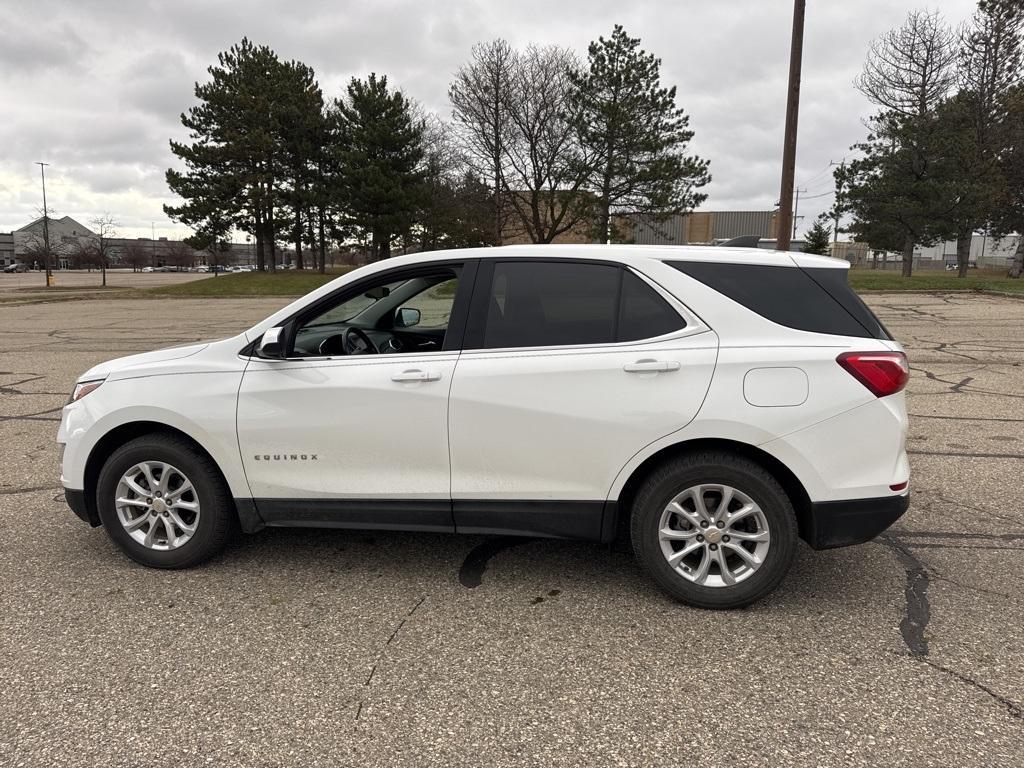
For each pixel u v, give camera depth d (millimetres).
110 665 2861
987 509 4582
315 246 50500
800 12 12859
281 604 3379
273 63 42688
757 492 3143
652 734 2434
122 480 3688
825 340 3164
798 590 3508
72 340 14859
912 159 29859
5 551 3982
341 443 3465
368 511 3518
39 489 5051
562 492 3318
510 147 35719
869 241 34531
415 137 38938
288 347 3584
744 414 3096
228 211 42438
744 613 3279
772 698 2633
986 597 3418
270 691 2689
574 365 3250
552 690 2693
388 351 4289
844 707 2578
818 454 3104
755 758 2309
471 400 3314
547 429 3270
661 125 32312
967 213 29078
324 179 43938
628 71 31391
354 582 3615
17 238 119688
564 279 3396
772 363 3109
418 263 3562
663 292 3277
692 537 3268
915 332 14250
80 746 2373
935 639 3047
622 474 3250
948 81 30406
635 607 3344
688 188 32562
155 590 3518
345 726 2482
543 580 3635
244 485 3584
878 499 3137
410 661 2895
